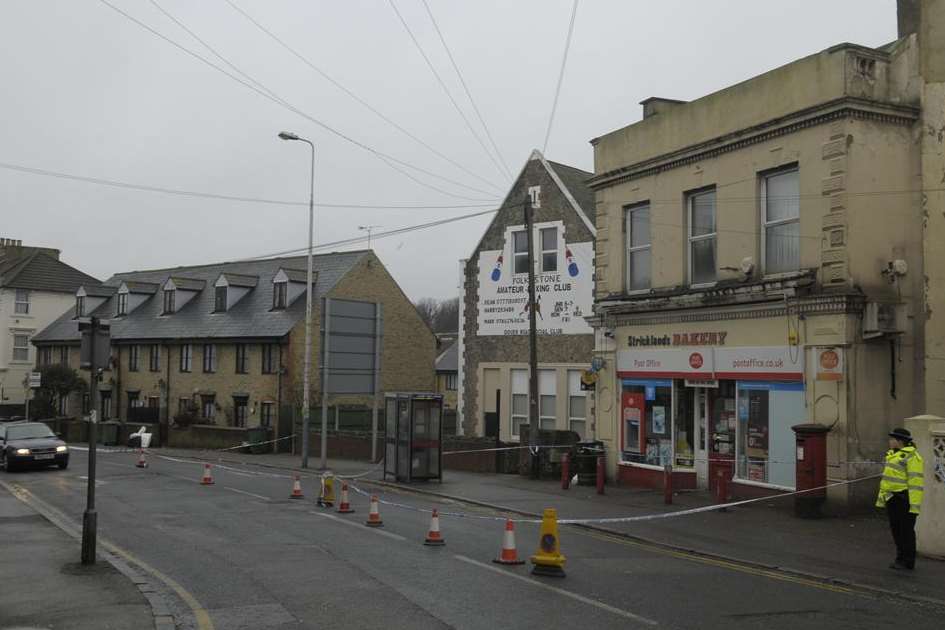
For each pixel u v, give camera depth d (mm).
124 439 44938
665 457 20172
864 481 15578
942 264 16188
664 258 20406
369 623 8508
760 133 17547
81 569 11242
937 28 16500
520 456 24547
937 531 12211
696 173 19500
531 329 23594
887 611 9375
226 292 45656
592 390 22953
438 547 12930
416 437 23016
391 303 45281
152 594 9766
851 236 15820
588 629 8328
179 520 16109
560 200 29047
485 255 31453
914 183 16484
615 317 21656
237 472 27531
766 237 17734
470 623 8508
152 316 49969
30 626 8367
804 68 16672
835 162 15977
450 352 53344
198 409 44688
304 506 18250
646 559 12344
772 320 17047
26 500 19844
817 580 11016
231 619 8695
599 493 19734
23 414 56969
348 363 29219
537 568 10938
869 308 15508
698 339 19047
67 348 54812
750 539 13758
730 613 9102
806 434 15570
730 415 18391
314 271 44781
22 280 60031
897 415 15891
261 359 41812
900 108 16281
